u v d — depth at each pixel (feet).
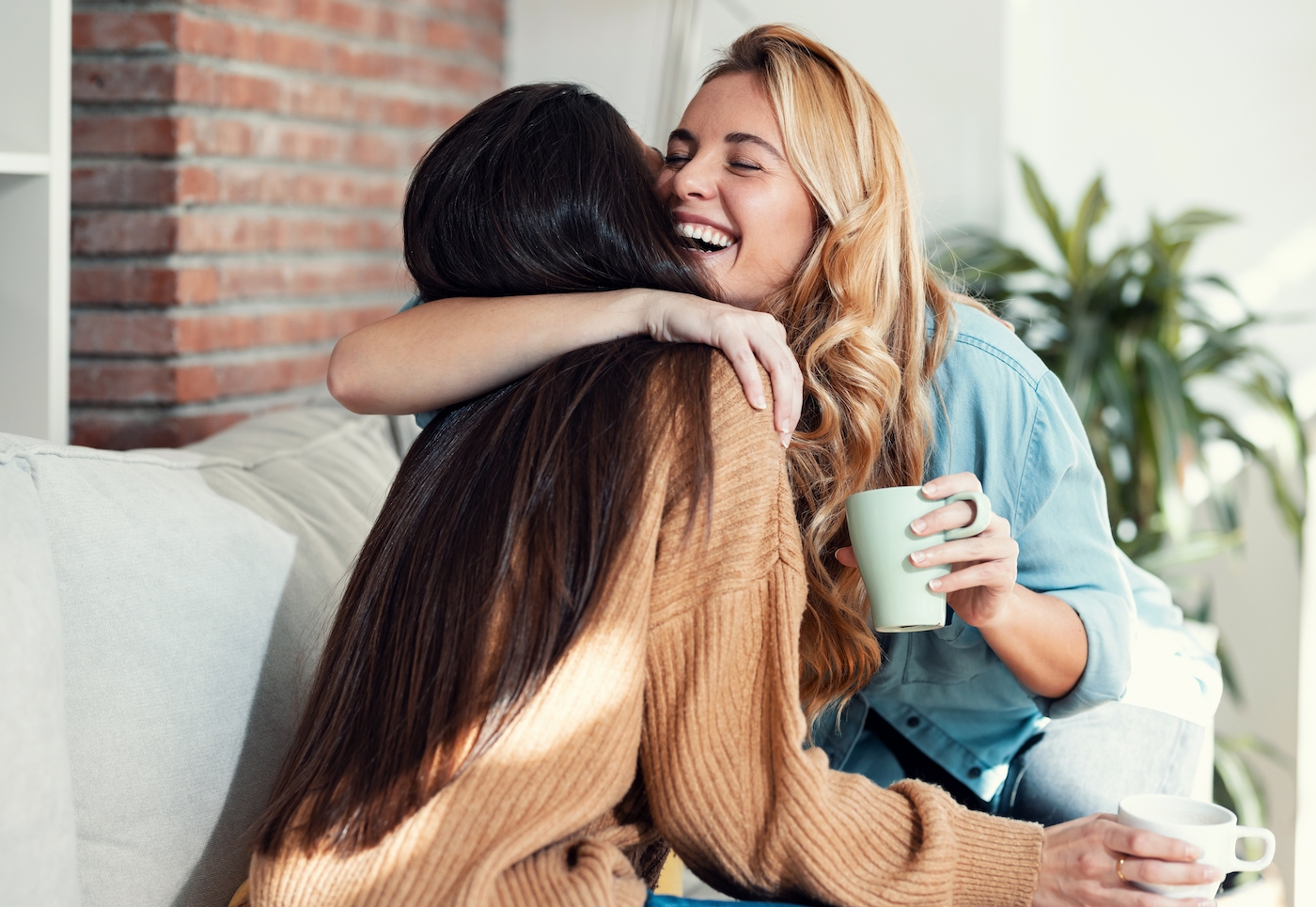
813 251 3.91
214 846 3.56
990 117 9.21
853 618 3.85
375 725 2.93
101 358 6.48
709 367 3.18
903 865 2.94
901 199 3.96
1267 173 9.09
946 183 9.38
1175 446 7.30
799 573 3.09
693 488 2.99
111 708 3.32
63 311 4.96
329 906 2.73
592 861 2.75
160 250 6.38
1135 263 9.04
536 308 3.42
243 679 3.74
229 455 4.63
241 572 3.85
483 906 2.58
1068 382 7.59
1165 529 7.75
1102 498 4.21
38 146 4.85
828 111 3.84
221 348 6.75
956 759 4.49
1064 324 8.14
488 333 3.41
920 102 9.39
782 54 3.92
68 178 4.93
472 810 2.73
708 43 9.82
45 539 3.21
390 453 5.59
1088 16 9.43
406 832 2.72
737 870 2.92
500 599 2.89
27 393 4.95
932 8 9.29
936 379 4.07
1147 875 3.00
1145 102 9.35
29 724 2.83
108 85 6.34
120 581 3.45
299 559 4.19
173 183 6.35
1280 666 7.98
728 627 2.95
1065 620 3.85
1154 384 7.45
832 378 3.81
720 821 2.89
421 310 3.64
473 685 2.83
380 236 8.44
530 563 2.90
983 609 3.45
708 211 3.92
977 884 3.06
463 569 2.96
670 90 9.09
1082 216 8.25
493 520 2.98
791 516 3.15
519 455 3.04
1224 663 7.89
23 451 3.38
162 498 3.76
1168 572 8.51
